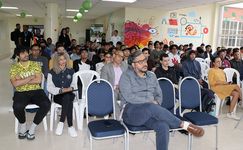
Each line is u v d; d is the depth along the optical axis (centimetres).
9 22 1578
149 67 482
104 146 292
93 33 1457
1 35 1233
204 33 955
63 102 319
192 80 305
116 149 285
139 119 237
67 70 336
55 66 332
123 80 254
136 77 256
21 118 301
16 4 913
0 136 310
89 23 1825
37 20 1728
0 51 1186
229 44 938
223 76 420
